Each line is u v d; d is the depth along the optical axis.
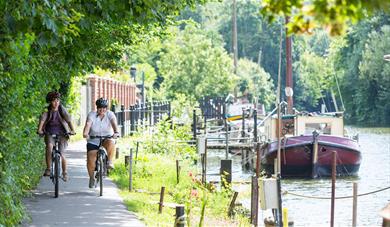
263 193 25.78
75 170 47.56
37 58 30.36
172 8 30.69
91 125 36.06
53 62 34.50
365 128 184.38
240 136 102.44
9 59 22.17
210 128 113.25
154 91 159.62
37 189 37.00
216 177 59.62
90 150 36.28
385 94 189.88
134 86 147.12
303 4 12.28
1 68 20.94
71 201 33.66
